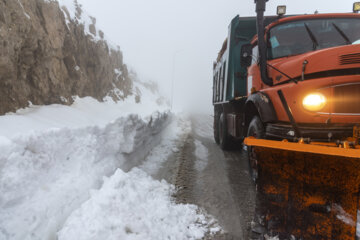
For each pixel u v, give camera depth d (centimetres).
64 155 243
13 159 179
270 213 229
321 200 210
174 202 317
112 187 253
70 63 1003
